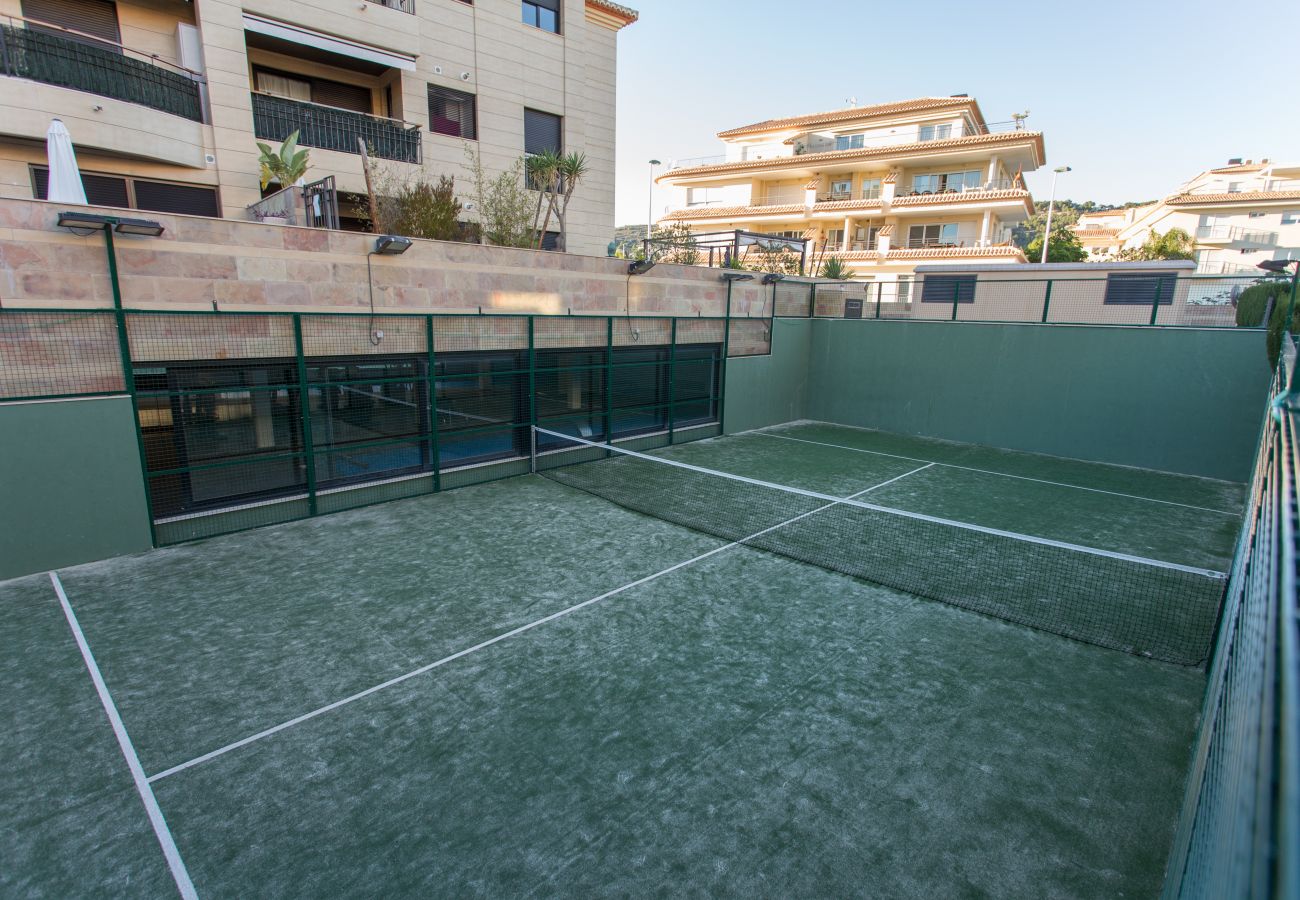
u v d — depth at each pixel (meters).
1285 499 1.47
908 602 6.66
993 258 30.27
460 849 3.63
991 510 9.95
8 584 6.79
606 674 5.33
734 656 5.62
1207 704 4.29
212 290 7.86
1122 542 8.64
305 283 8.56
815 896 3.37
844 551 8.02
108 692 5.02
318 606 6.42
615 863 3.55
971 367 15.01
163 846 3.65
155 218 7.36
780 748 4.48
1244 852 0.84
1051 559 7.88
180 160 12.62
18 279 6.67
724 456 13.32
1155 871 3.54
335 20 14.27
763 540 8.35
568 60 18.33
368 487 9.52
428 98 16.14
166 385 7.69
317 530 8.52
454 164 16.55
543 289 11.20
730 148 42.59
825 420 17.52
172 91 12.73
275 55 14.93
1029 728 4.72
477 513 9.28
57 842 3.67
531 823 3.82
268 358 8.38
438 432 10.23
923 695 5.10
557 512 9.38
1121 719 4.84
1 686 5.08
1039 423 14.18
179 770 4.22
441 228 12.21
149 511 7.66
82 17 12.38
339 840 3.69
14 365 6.69
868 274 32.94
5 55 10.62
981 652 5.73
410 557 7.65
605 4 19.02
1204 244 44.81
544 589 6.86
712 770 4.26
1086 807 3.99
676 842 3.69
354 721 4.71
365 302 9.12
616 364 12.68
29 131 10.71
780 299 16.58
